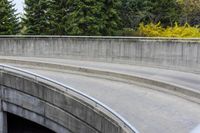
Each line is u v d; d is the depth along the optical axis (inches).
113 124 462.6
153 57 840.3
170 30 1266.0
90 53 938.7
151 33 1299.2
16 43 1035.3
